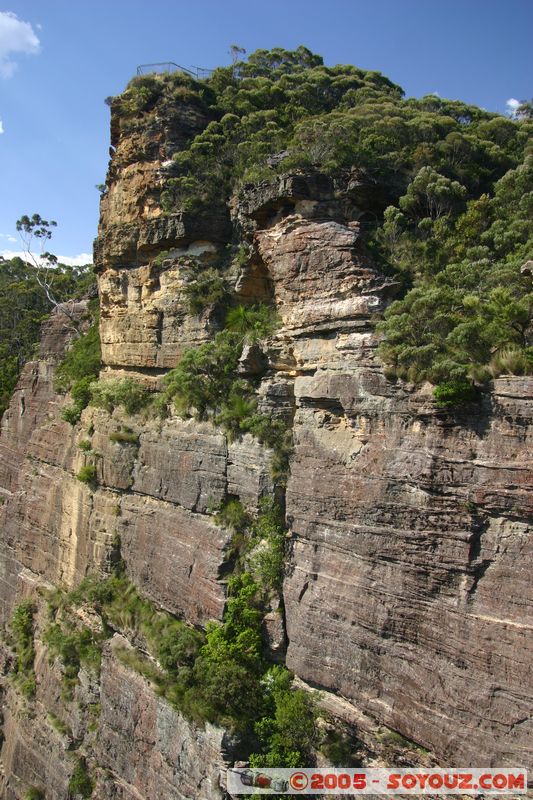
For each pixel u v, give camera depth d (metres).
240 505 26.80
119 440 33.88
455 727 18.97
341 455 23.16
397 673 20.56
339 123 31.08
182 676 25.14
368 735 21.17
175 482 29.69
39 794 32.75
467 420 19.86
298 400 25.47
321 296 25.52
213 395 29.41
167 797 24.83
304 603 23.56
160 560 29.64
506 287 22.48
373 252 27.11
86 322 52.31
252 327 29.72
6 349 70.31
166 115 36.47
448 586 19.73
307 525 23.89
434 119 33.47
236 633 24.94
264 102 39.34
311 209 27.41
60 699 33.88
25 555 43.28
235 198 33.16
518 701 17.89
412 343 21.88
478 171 31.36
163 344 34.28
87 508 35.62
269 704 23.72
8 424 56.91
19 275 94.50
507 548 18.77
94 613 33.62
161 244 34.66
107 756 28.86
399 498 21.02
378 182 28.84
